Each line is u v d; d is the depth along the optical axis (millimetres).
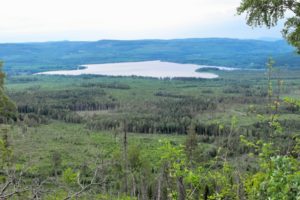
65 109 177250
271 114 11891
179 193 11828
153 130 134250
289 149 11383
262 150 11500
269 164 11039
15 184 9039
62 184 9203
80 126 147625
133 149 36375
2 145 17578
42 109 167875
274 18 16109
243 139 12500
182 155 12641
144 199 15578
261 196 10516
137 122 140250
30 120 139750
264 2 15906
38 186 8617
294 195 9086
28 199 8555
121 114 166375
